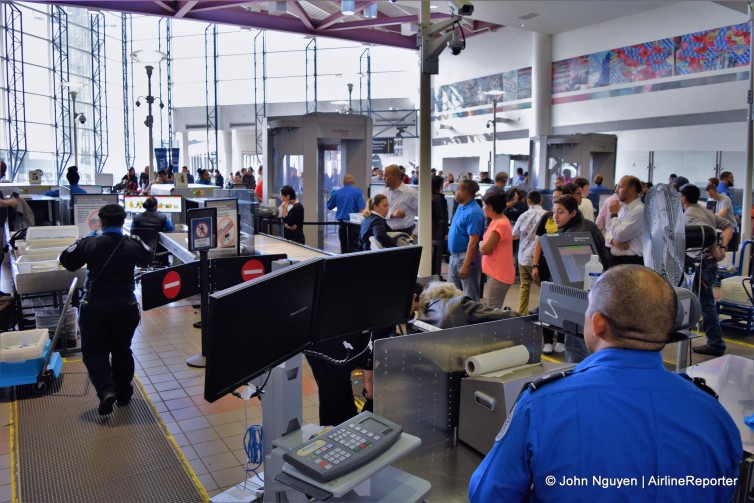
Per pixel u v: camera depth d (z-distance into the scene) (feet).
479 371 8.37
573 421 4.13
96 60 74.64
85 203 23.98
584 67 53.21
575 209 14.33
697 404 4.24
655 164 45.88
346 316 7.57
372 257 7.58
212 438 12.46
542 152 44.24
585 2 44.11
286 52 77.97
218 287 16.14
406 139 77.82
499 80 63.93
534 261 17.16
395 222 24.39
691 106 44.24
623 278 4.42
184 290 12.01
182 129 82.79
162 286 11.60
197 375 16.24
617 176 49.67
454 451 8.39
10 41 59.31
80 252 13.23
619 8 45.93
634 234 15.55
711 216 18.15
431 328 9.16
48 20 65.10
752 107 26.32
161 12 51.75
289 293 6.46
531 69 59.36
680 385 4.28
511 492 4.28
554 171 44.16
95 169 75.20
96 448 11.97
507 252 17.31
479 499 4.43
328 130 35.14
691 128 44.32
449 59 71.36
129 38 80.18
